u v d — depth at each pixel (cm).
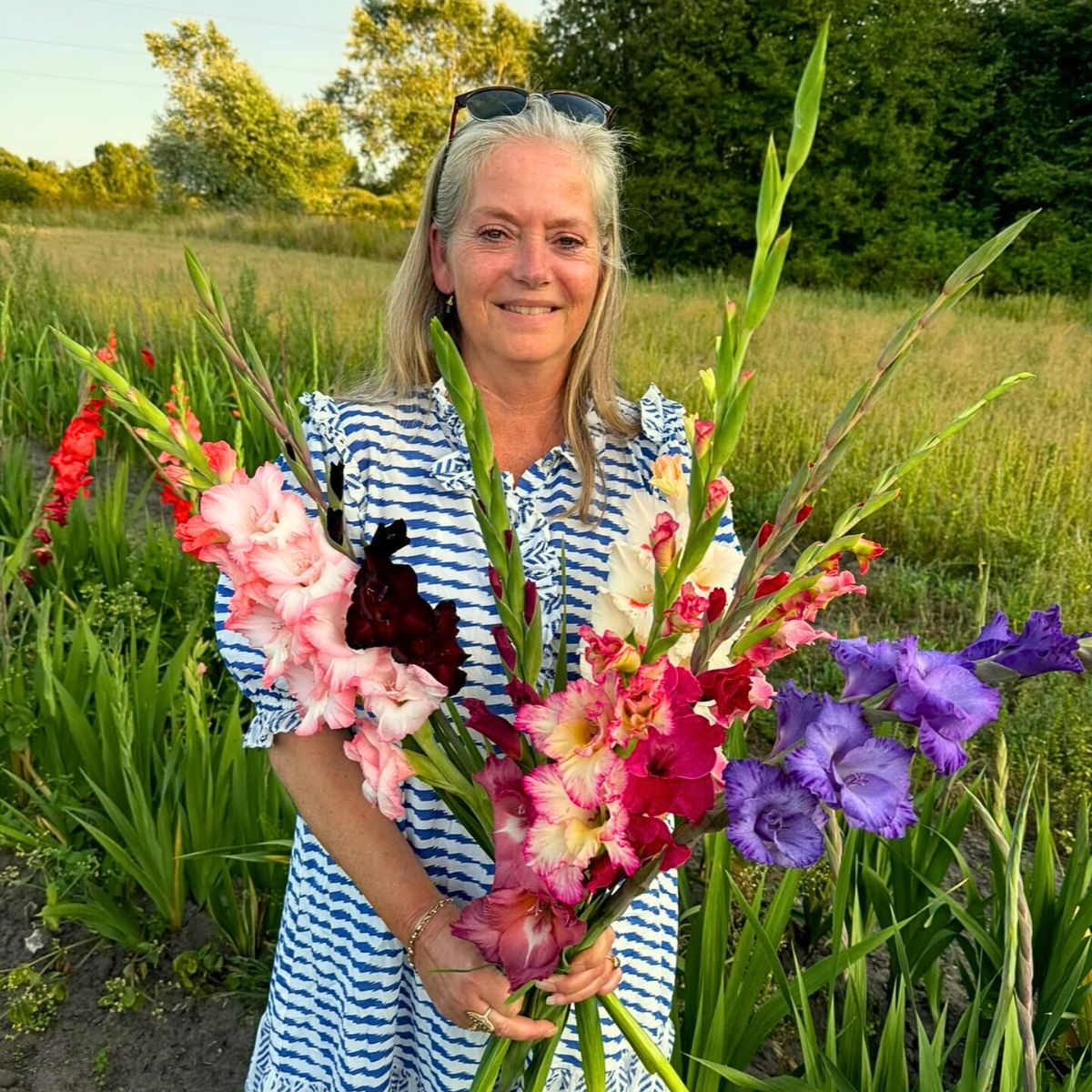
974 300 1789
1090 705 361
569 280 135
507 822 101
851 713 88
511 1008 119
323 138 4888
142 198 4416
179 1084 232
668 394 793
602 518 145
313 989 156
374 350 633
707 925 186
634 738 89
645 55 2273
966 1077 168
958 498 584
